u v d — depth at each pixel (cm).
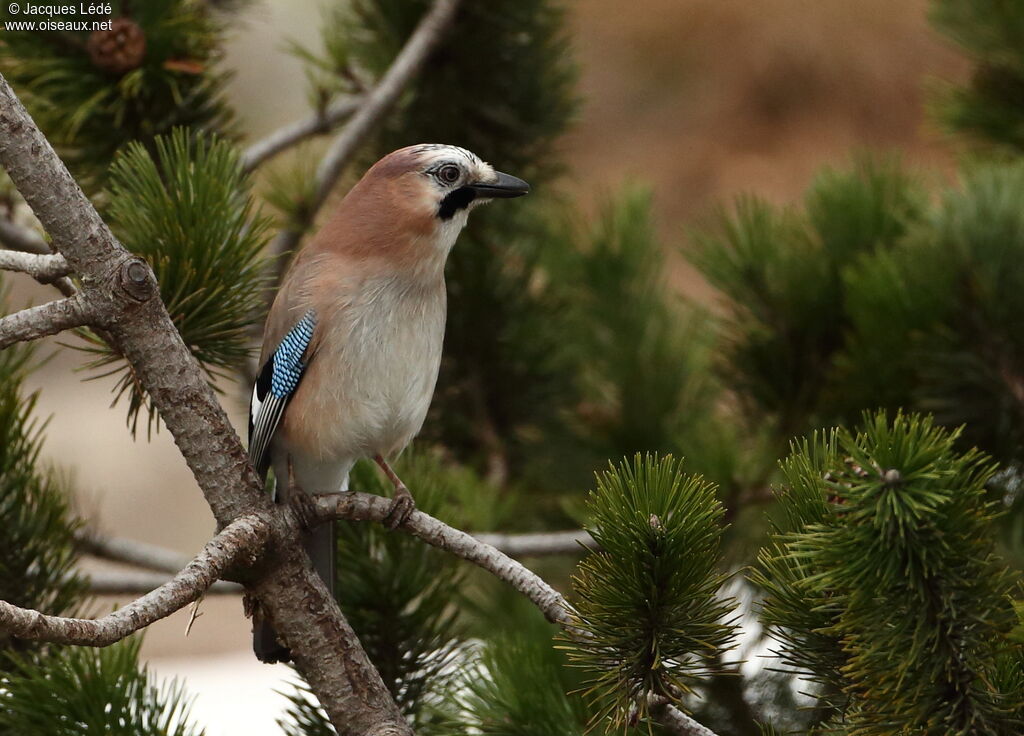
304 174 749
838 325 743
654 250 898
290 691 1120
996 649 381
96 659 489
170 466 1677
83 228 425
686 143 1781
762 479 697
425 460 707
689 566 396
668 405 845
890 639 380
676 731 406
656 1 1859
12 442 542
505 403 841
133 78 627
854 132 1758
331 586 520
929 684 383
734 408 782
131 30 636
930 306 652
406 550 572
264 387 612
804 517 412
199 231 500
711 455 707
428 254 629
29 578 541
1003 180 672
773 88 1791
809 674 426
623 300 875
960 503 371
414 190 626
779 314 745
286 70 1691
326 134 777
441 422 838
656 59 1844
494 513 748
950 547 370
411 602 576
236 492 451
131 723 473
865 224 743
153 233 504
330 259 620
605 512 407
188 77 662
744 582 687
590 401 855
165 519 1612
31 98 648
